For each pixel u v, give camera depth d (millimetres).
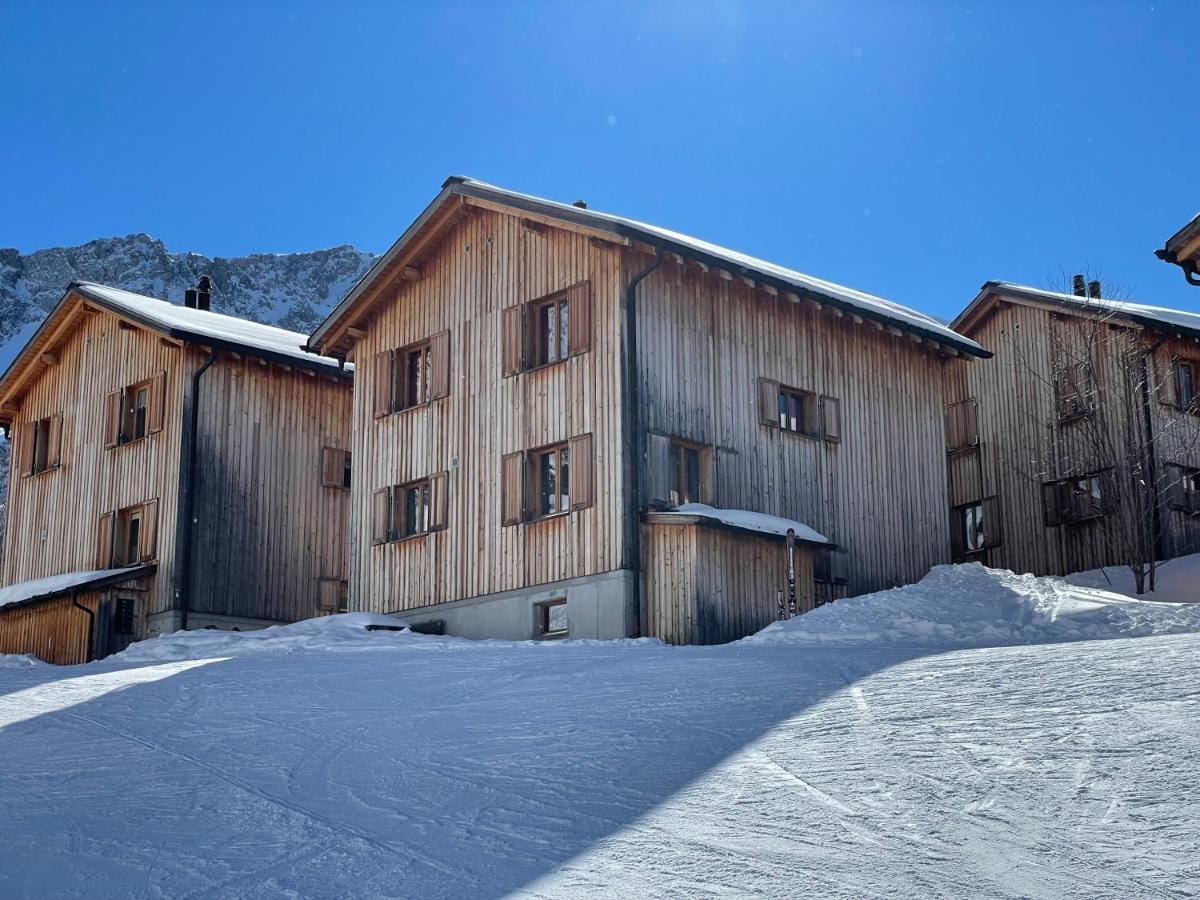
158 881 6211
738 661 12344
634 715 9727
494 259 22484
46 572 28297
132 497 26484
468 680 12688
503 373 21812
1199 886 5176
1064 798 6449
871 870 5613
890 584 23453
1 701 12766
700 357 21109
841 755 7730
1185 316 27844
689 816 6684
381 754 9047
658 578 19250
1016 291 28547
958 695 9180
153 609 25203
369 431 24281
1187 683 8594
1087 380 26422
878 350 24531
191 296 32906
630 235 19672
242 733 10344
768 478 21719
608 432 19844
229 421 26328
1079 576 24453
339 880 6023
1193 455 26047
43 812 7836
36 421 29984
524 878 5832
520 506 20938
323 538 27500
